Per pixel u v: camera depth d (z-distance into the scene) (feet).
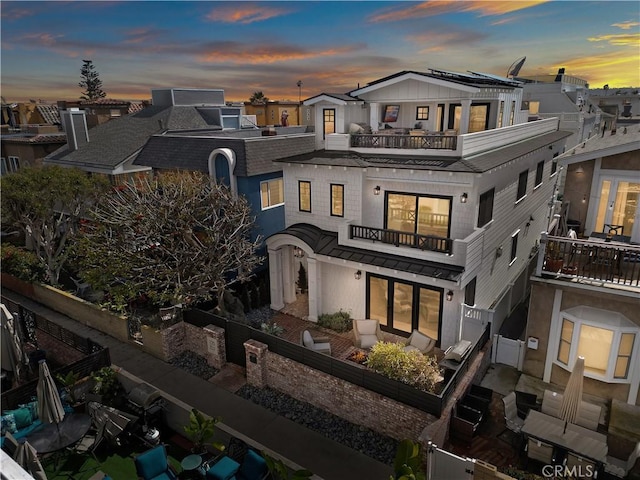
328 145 61.67
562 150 89.20
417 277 47.24
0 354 43.62
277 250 59.11
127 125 100.27
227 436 36.73
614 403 38.47
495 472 26.32
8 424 34.76
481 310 46.06
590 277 39.32
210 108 104.58
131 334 54.19
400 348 40.50
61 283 69.82
